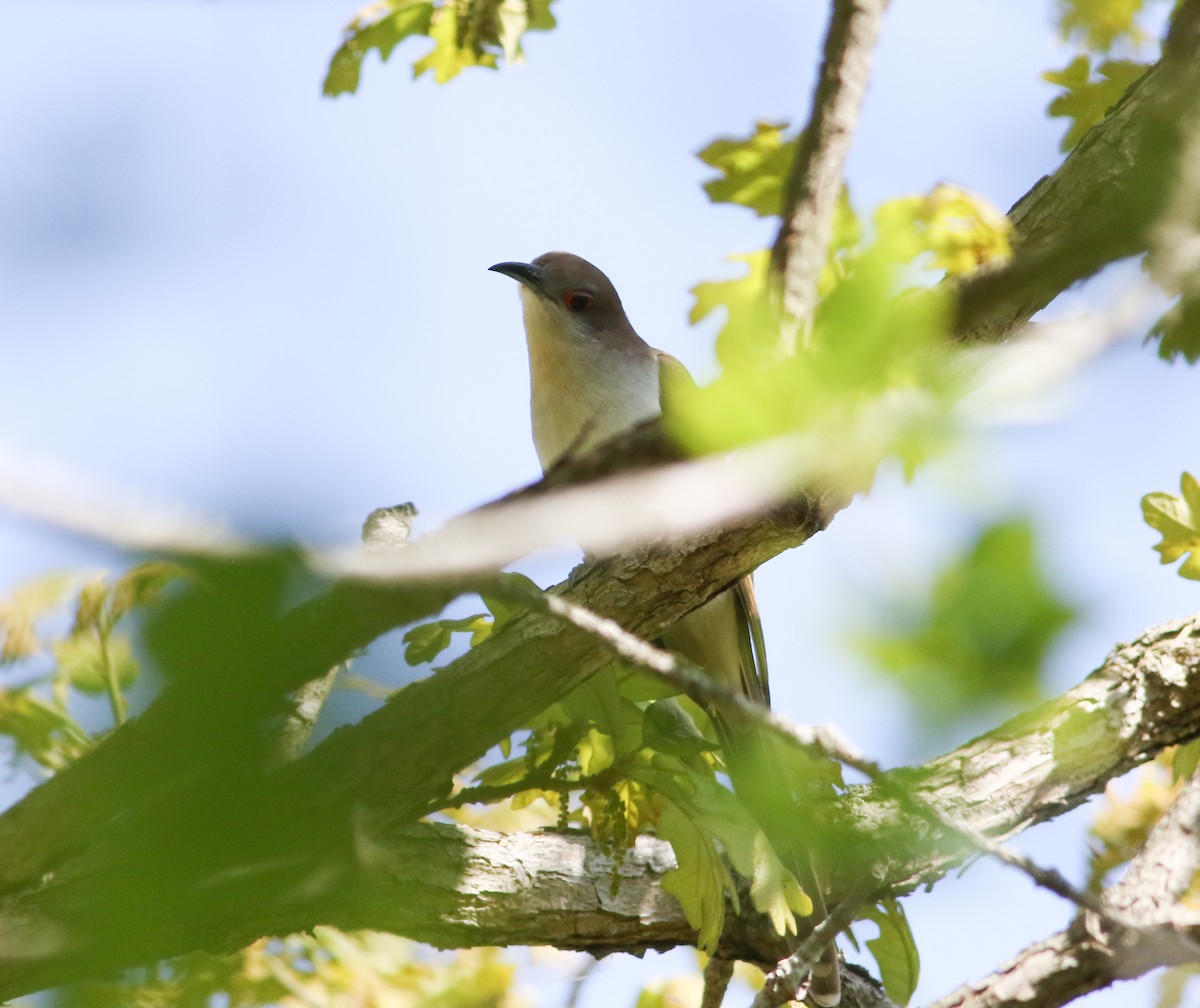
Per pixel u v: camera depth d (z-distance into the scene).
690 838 7.38
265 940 8.62
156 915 2.76
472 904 8.48
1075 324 2.86
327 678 3.11
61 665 7.70
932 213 4.16
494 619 7.62
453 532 2.96
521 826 10.05
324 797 3.58
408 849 8.46
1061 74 8.76
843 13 3.86
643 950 8.86
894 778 4.92
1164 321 3.45
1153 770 9.74
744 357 2.93
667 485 2.84
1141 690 8.47
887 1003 8.95
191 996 4.62
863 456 2.71
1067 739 8.34
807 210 3.35
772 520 3.75
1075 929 7.35
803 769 7.43
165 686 2.39
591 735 7.90
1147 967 7.15
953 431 2.67
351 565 2.35
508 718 7.13
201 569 2.29
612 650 4.78
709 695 4.82
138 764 2.61
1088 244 2.87
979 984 7.32
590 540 2.91
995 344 2.95
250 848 2.76
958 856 7.45
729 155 6.03
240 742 2.50
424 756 6.95
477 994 8.86
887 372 2.80
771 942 8.62
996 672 2.49
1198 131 2.99
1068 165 6.30
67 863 5.79
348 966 8.79
